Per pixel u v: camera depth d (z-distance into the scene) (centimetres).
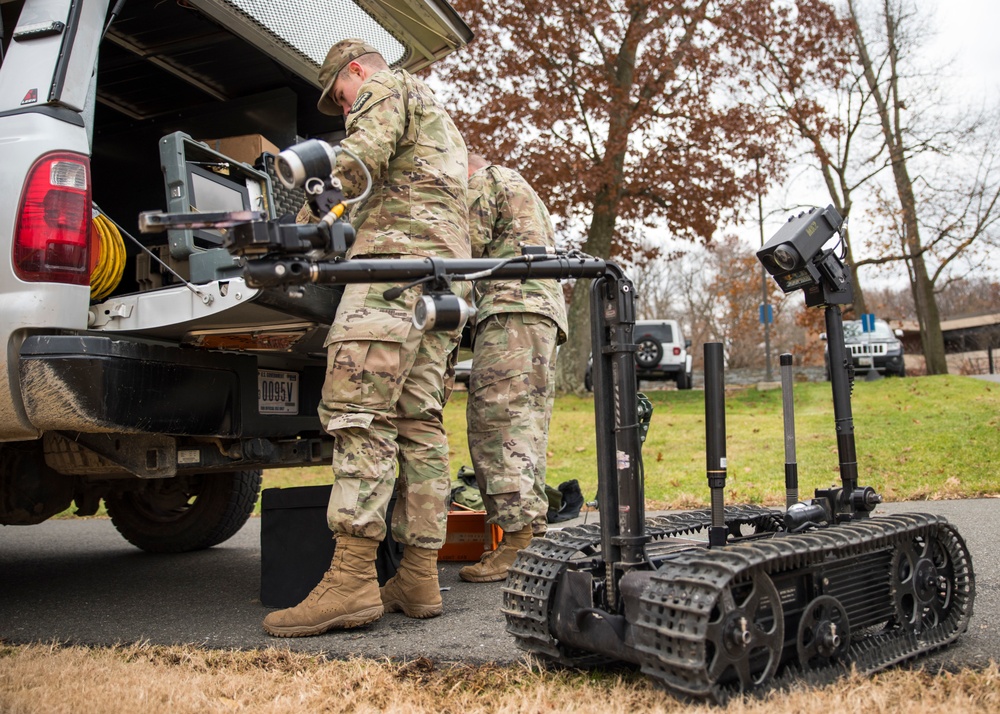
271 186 430
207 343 358
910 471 721
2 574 482
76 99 327
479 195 445
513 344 432
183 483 537
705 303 5584
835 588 258
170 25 449
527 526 437
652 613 229
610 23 1684
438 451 365
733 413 1306
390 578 393
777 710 217
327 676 272
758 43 1891
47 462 381
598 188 1697
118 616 376
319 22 434
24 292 313
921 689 239
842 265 315
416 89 353
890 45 2434
